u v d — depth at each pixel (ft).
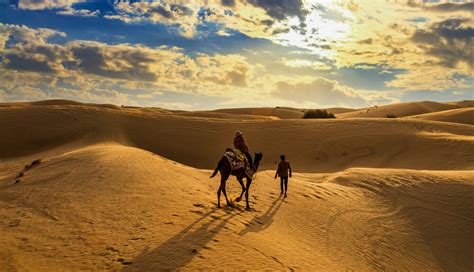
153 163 62.85
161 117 178.50
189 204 40.34
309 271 28.30
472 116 260.01
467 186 65.31
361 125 159.43
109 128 151.74
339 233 42.52
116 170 53.62
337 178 69.82
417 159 117.29
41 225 32.78
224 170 41.55
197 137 152.76
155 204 38.99
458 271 42.42
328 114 265.34
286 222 41.81
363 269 34.37
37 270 24.03
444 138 131.75
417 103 409.49
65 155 70.49
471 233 50.72
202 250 28.12
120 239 29.53
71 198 40.83
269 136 151.74
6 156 125.49
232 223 35.94
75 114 162.50
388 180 67.82
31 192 44.01
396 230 48.14
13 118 153.48
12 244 28.37
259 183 61.21
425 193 62.23
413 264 40.55
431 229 50.57
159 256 26.50
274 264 27.76
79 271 24.06
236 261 26.94
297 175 79.15
